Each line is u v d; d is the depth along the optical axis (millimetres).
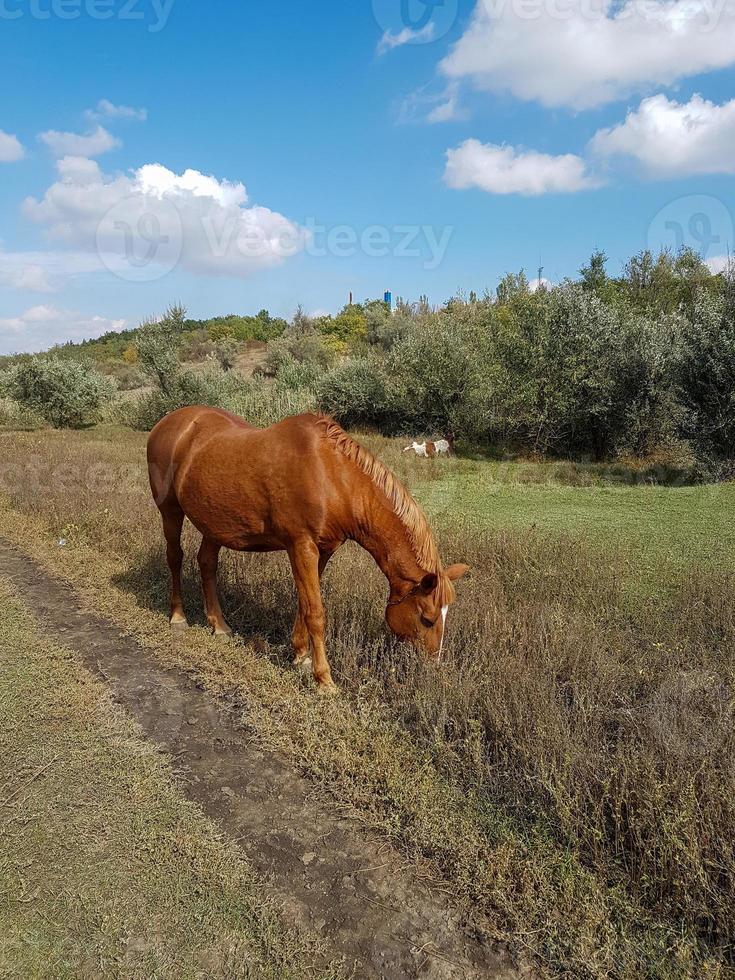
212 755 3410
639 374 14992
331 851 2717
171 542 5055
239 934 2262
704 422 12383
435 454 16125
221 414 4883
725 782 2686
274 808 2992
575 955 2170
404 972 2156
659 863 2428
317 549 4055
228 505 4281
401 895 2486
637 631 4863
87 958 2145
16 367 26891
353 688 4043
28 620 5062
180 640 4773
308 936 2270
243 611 5387
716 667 3992
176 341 24594
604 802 2811
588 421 16234
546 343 16203
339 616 4828
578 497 10664
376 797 3014
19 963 2105
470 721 3322
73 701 3799
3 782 3049
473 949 2258
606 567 5867
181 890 2439
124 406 26156
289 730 3584
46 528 7906
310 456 3904
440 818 2832
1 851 2598
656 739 3049
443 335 19812
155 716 3771
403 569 3822
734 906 2258
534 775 2988
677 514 9094
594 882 2426
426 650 3807
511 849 2613
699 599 5207
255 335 55656
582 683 3842
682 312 16250
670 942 2246
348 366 22828
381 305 42250
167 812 2885
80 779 3092
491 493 11156
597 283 26812
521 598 5223
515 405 16578
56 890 2422
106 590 5785
